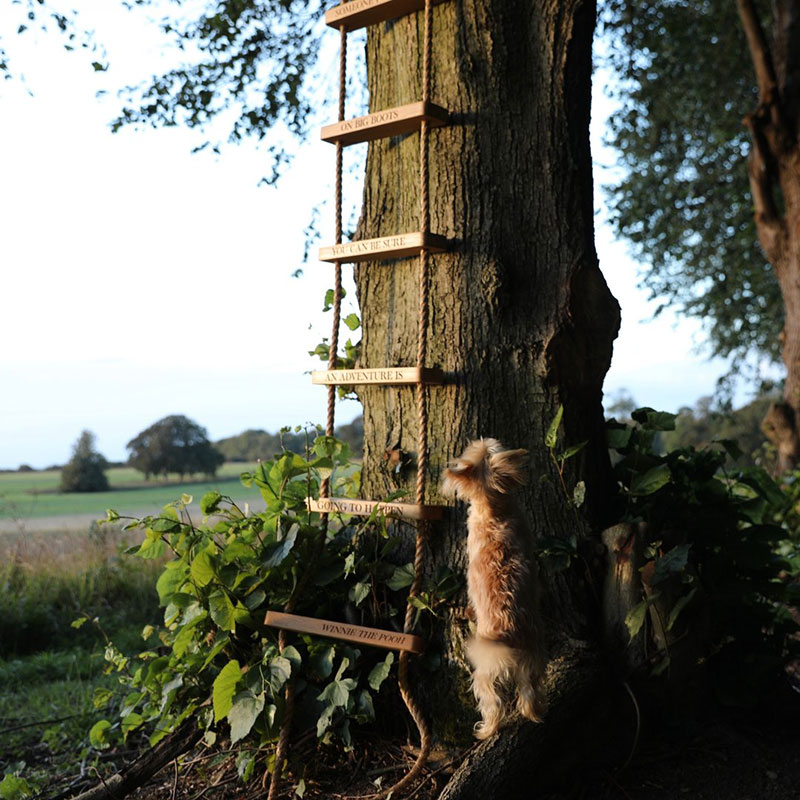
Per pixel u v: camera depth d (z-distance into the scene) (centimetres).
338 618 365
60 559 926
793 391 941
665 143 1396
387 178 379
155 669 368
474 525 289
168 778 369
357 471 412
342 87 370
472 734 322
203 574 345
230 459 4819
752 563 368
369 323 382
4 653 732
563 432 346
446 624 340
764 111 930
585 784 308
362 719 333
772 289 1450
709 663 357
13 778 387
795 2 923
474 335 350
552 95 354
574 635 332
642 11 1124
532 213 351
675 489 381
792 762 319
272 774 335
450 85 359
